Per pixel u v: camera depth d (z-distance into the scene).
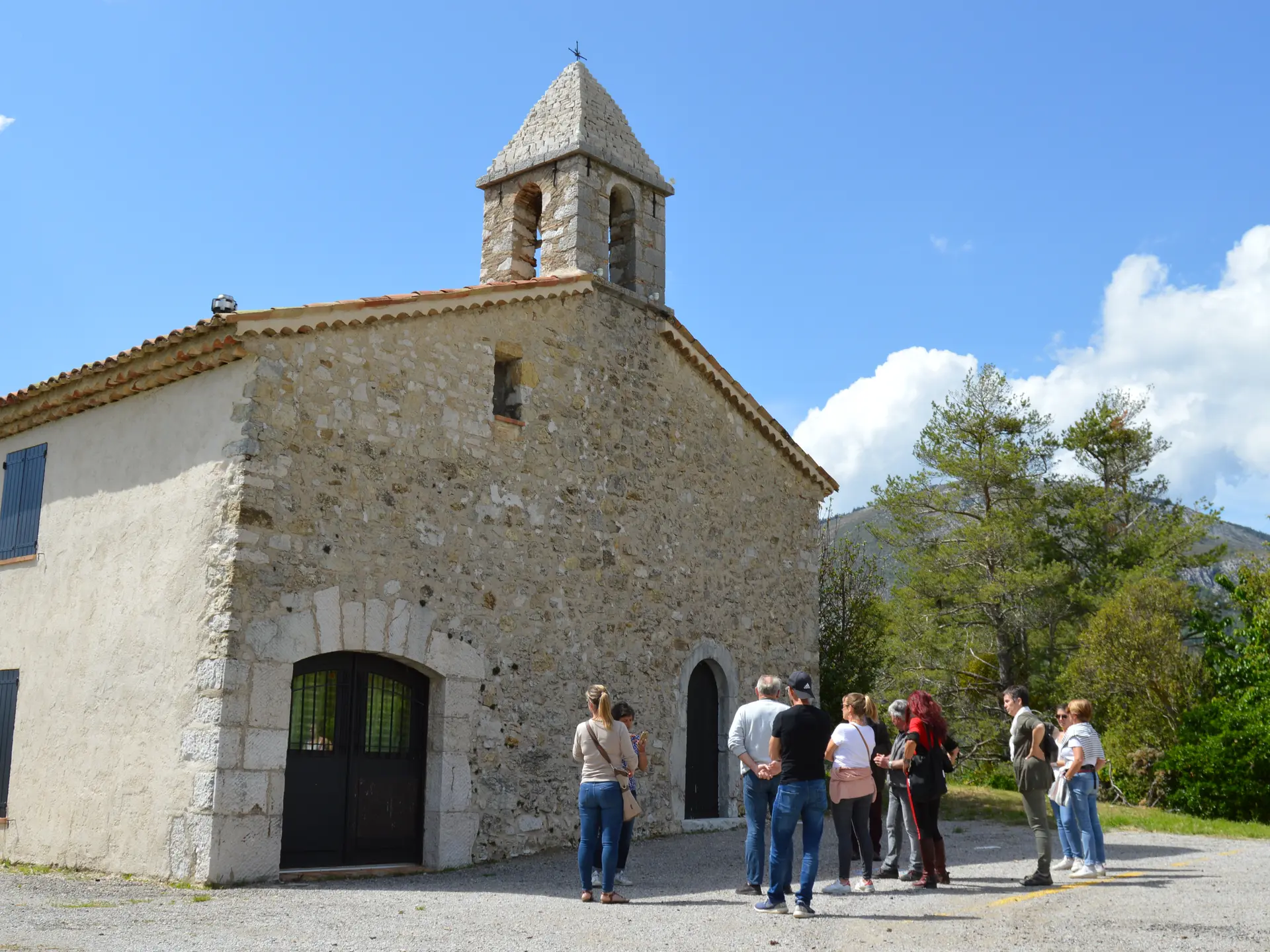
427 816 10.37
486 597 11.19
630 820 8.77
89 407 11.25
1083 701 9.20
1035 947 5.87
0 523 12.20
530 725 11.38
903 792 8.91
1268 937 6.17
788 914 7.14
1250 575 20.47
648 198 14.45
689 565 13.80
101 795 9.88
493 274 14.23
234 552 9.18
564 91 14.28
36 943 5.84
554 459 12.27
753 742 8.02
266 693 9.18
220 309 9.85
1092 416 34.59
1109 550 29.14
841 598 23.33
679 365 14.26
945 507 28.42
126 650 10.00
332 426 10.05
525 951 5.82
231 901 7.82
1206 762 16.95
